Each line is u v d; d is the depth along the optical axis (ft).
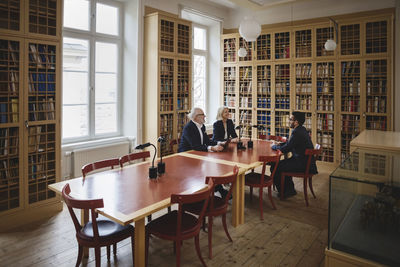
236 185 10.89
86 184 8.68
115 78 17.93
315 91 19.15
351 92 18.04
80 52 16.03
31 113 11.51
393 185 5.71
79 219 11.73
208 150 13.65
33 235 10.41
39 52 11.56
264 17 22.68
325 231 10.80
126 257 9.06
